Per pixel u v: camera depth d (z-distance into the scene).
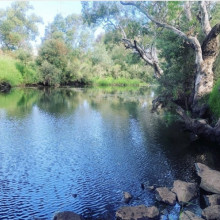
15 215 6.22
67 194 7.26
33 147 11.36
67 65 52.69
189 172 8.80
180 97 16.70
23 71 44.56
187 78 17.05
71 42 69.81
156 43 19.86
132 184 7.88
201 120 12.45
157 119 17.67
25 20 69.62
